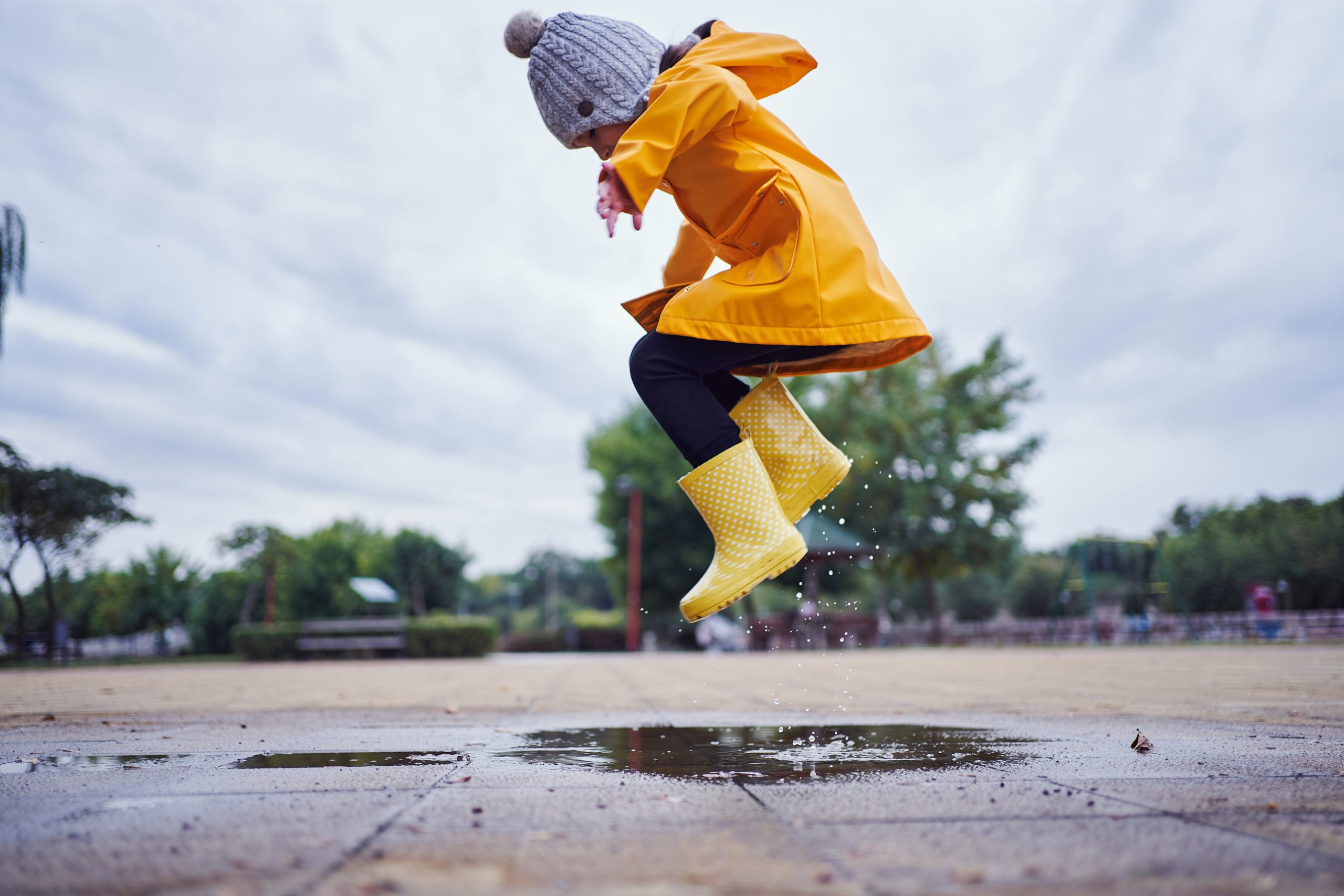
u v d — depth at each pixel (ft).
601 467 109.29
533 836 3.86
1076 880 3.06
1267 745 7.61
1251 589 86.38
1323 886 2.99
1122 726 9.54
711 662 42.86
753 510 6.48
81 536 63.05
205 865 3.37
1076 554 84.53
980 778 5.64
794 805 4.64
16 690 21.74
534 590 302.66
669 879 3.12
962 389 96.27
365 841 3.78
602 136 7.47
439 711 12.87
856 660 40.68
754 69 7.36
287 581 123.44
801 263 6.56
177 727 10.44
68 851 3.64
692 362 6.79
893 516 90.58
